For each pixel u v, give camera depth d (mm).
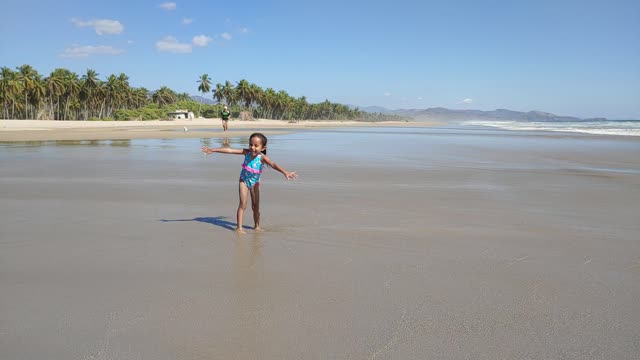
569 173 12609
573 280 4156
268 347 2877
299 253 4883
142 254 4773
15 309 3377
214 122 108062
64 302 3512
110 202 7793
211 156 16562
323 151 19953
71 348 2826
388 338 3008
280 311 3398
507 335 3072
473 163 15070
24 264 4406
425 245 5266
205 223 6273
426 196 8672
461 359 2766
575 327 3199
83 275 4121
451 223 6422
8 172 11703
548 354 2832
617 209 7609
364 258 4738
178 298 3615
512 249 5148
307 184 10062
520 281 4109
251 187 5812
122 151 18500
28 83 97375
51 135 32781
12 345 2854
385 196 8617
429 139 31453
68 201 7840
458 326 3193
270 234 5680
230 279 4055
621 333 3117
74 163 13938
